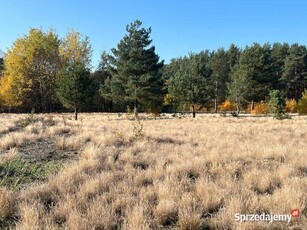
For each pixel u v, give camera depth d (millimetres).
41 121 19812
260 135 15266
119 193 5316
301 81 77938
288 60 78125
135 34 42281
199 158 8008
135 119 33094
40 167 7461
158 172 6590
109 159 7863
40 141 11500
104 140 11148
